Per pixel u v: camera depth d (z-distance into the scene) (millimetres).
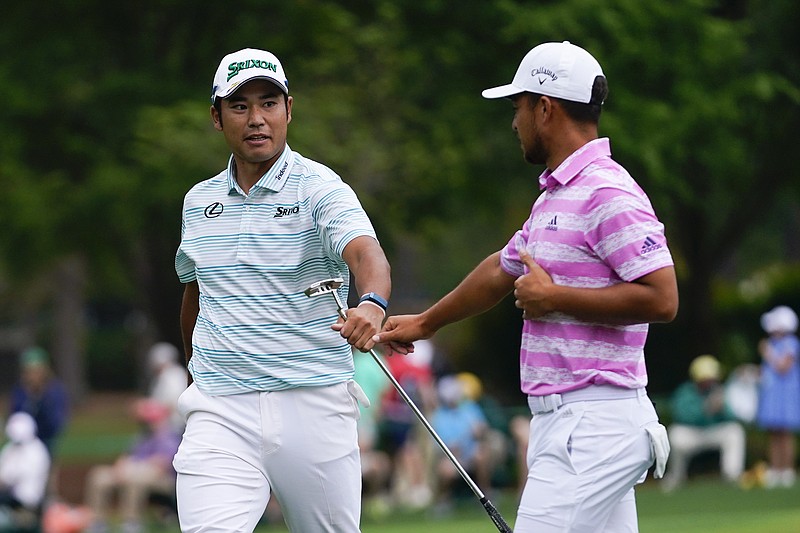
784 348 60406
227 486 18438
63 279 138875
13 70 61938
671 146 58781
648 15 59125
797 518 43375
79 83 62375
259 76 18219
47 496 48281
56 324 144125
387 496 56469
